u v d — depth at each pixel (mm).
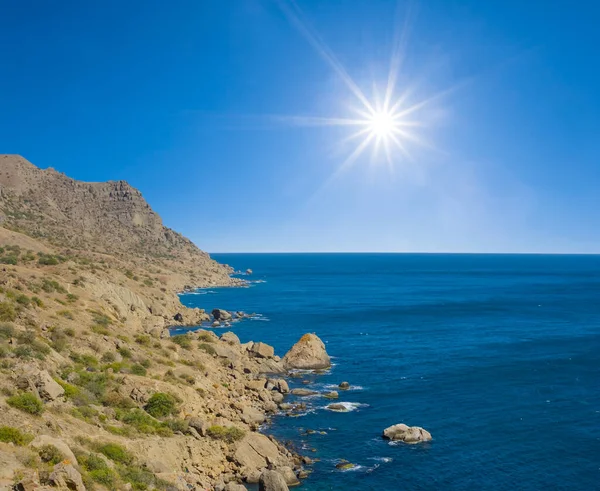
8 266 71875
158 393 42500
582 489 35844
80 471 23016
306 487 35406
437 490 35406
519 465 39531
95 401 37281
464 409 53281
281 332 105938
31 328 48312
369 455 41125
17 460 20938
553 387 61688
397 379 66062
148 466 29969
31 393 29266
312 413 51844
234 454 37500
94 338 52656
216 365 64188
